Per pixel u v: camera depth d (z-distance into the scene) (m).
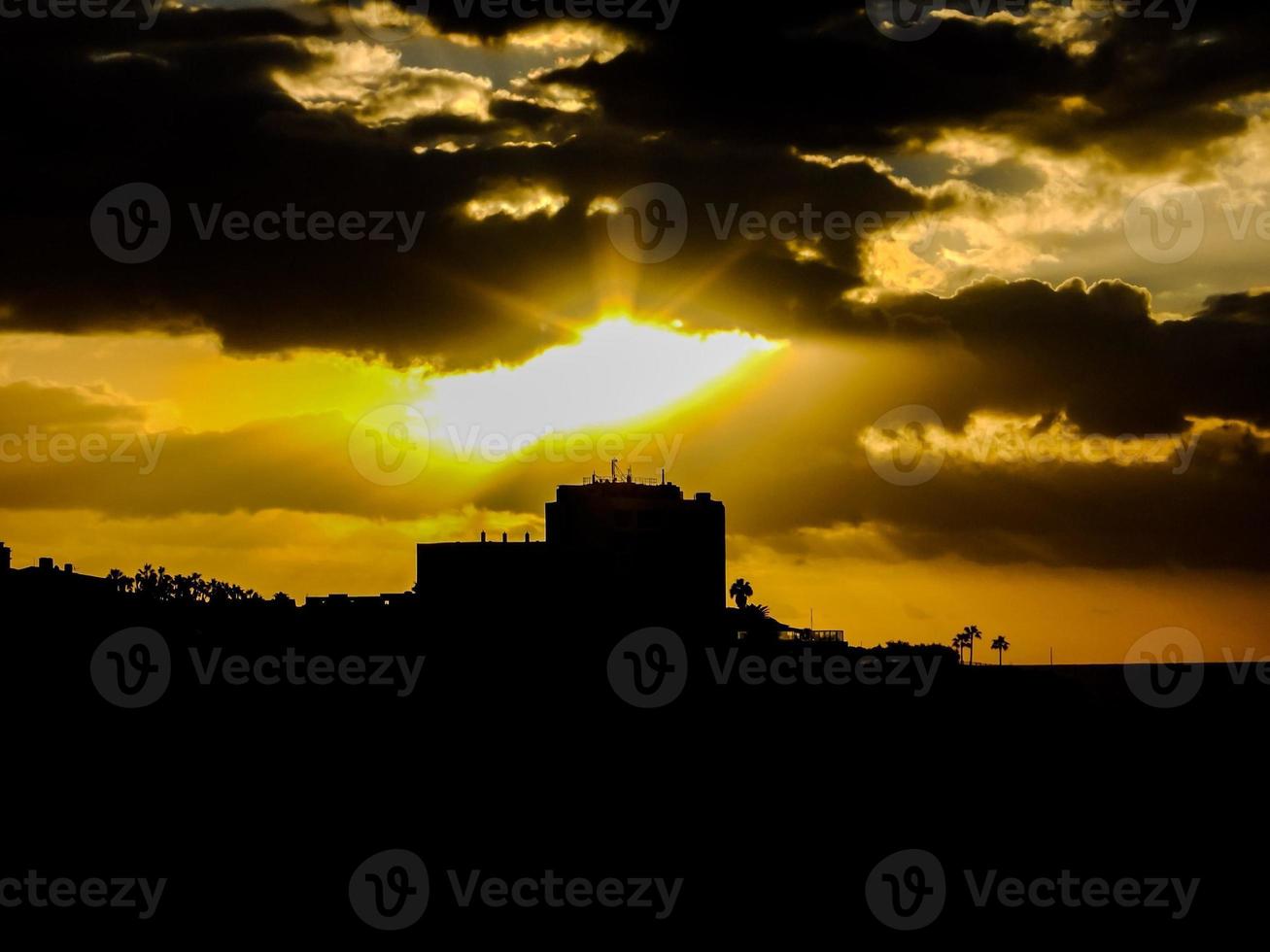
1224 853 118.12
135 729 116.25
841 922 107.81
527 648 129.75
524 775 118.69
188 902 102.44
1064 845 119.06
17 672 119.12
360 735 118.81
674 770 122.75
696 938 105.12
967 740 131.25
